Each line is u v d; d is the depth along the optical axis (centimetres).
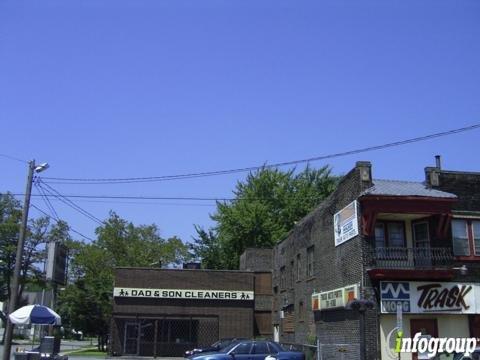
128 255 6150
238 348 2188
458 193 2558
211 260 6028
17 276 2428
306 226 3359
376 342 2300
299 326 3412
